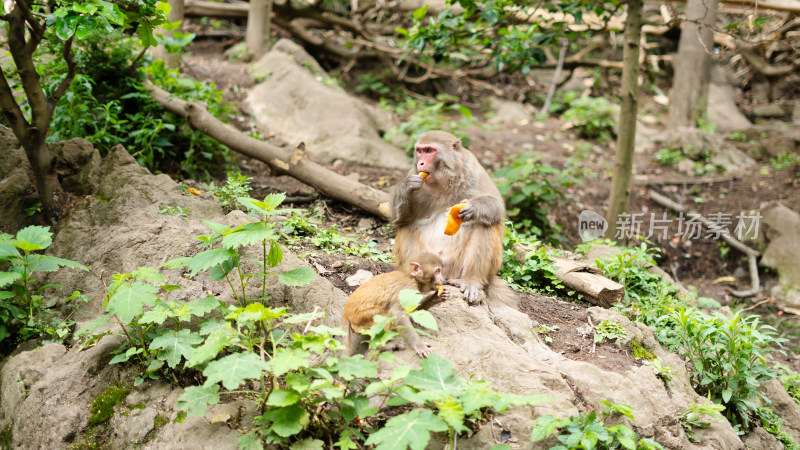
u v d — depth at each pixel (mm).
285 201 8336
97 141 7848
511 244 7145
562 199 10594
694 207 11977
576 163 12602
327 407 4375
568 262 6969
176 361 4410
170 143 8484
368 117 11375
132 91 8695
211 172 8867
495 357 4664
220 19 14859
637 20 9234
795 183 12406
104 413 4547
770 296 10406
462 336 4887
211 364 3967
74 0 5066
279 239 6480
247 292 5195
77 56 8195
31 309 5316
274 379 4234
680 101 14555
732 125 14914
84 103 7859
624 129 9609
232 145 8391
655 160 13633
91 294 5539
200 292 5250
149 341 4789
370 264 6316
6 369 4984
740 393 5777
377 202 7895
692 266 11125
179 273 5434
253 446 4004
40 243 5039
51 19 5078
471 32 9094
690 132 13641
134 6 5656
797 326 9570
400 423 3812
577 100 14688
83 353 4879
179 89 9305
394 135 11445
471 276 5531
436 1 13578
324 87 11320
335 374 4383
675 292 7410
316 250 6504
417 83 15094
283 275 4711
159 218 6062
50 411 4574
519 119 14797
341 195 8062
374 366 4016
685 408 5129
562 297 6723
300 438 4160
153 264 5594
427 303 4711
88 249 5941
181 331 4633
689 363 5883
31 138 6156
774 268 10664
